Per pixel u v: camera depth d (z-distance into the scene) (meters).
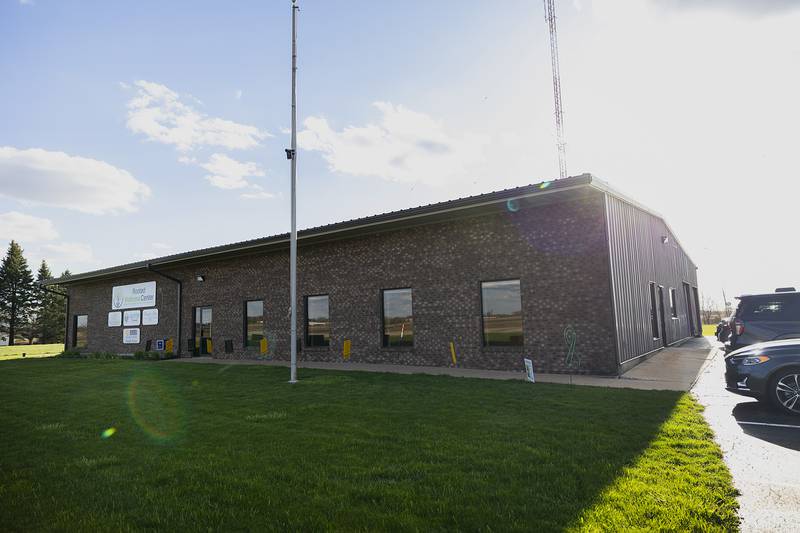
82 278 26.62
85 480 4.95
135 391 10.86
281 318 18.58
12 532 3.81
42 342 74.88
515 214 13.45
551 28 27.66
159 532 3.75
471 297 14.01
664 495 4.13
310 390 10.30
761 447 5.70
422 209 13.75
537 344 12.81
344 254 16.91
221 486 4.64
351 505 4.12
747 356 7.88
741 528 3.61
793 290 10.86
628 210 14.45
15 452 6.05
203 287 21.55
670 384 10.21
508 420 7.00
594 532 3.46
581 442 5.77
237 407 8.60
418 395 9.29
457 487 4.43
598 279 12.05
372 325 16.00
